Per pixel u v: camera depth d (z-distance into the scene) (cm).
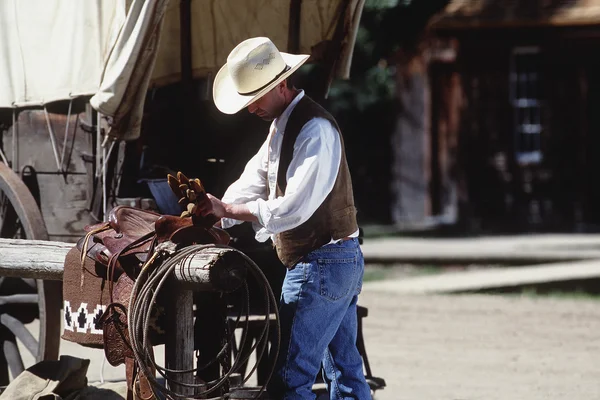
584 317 1898
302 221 792
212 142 1164
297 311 813
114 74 923
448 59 3709
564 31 3528
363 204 3959
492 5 3578
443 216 3847
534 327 1786
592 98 3575
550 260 2725
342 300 827
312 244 812
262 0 1213
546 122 3619
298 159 795
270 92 816
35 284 1159
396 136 3900
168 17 1142
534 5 3544
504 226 3656
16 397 918
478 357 1510
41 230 1052
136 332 754
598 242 3130
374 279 2439
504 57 3628
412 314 1927
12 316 1143
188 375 793
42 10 1077
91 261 835
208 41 1192
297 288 815
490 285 2262
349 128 3931
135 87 932
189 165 1148
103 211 1033
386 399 1224
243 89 800
